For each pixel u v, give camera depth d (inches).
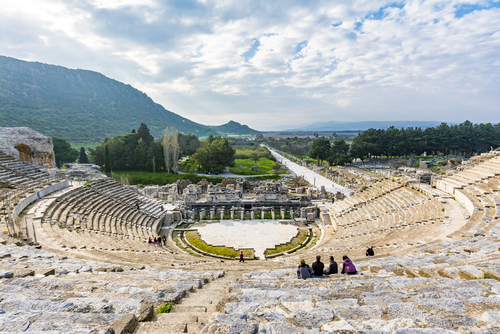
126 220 1382.9
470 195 1120.2
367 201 1620.3
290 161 5876.0
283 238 1435.8
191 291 371.6
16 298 281.3
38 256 576.1
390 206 1413.6
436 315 237.5
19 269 403.5
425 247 658.8
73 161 4069.9
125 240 1080.2
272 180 3351.4
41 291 313.1
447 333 202.2
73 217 1130.0
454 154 5295.3
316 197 2269.9
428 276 398.6
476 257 479.2
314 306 283.9
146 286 369.4
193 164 4111.7
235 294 330.3
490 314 230.7
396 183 1670.8
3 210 938.1
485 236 673.0
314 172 4217.5
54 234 878.4
